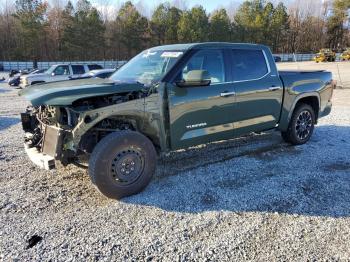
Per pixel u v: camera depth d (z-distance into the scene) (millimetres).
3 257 2957
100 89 3846
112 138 3877
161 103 4277
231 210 3803
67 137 3891
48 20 56656
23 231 3383
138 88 4066
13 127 8516
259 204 3941
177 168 5094
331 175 4832
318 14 88375
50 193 4254
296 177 4746
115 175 3949
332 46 88250
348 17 49125
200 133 4707
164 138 4410
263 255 3002
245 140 6602
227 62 4988
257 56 5453
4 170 5051
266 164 5277
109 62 50406
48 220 3600
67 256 2980
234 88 4992
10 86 23688
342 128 7879
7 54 57375
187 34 65812
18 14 53125
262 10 77625
